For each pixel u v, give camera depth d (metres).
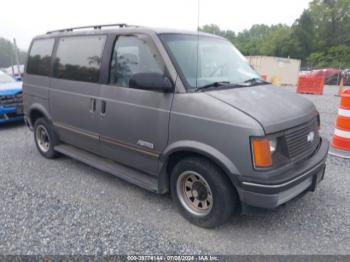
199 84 3.15
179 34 3.57
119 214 3.42
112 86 3.71
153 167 3.44
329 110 9.93
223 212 2.94
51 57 4.77
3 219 3.30
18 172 4.66
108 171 3.95
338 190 3.94
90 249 2.79
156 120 3.24
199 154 3.02
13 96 7.46
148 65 3.36
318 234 3.04
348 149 5.21
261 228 3.15
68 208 3.54
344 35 61.44
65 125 4.57
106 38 3.88
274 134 2.72
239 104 2.85
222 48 3.97
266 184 2.62
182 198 3.29
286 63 27.36
